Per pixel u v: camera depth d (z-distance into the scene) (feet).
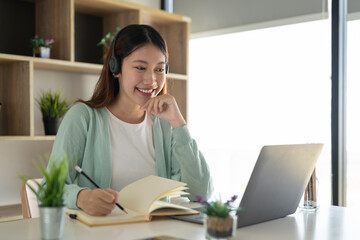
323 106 11.07
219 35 12.73
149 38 4.90
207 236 3.10
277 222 3.97
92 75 11.62
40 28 10.37
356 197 10.93
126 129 5.32
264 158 3.58
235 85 12.41
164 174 5.39
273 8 11.69
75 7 10.74
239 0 12.28
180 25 12.34
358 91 10.82
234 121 12.44
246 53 12.19
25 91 9.21
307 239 3.36
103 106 5.27
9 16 10.01
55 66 9.95
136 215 3.73
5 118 9.70
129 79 4.91
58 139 4.88
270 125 11.78
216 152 12.79
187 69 12.19
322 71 11.07
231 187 12.48
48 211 3.03
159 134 5.51
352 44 10.86
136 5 10.88
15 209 9.50
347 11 10.89
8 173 10.07
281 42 11.59
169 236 3.23
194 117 13.28
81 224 3.61
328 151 11.09
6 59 8.89
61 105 9.93
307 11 11.23
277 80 11.66
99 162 5.00
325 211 4.55
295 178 4.09
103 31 11.73
